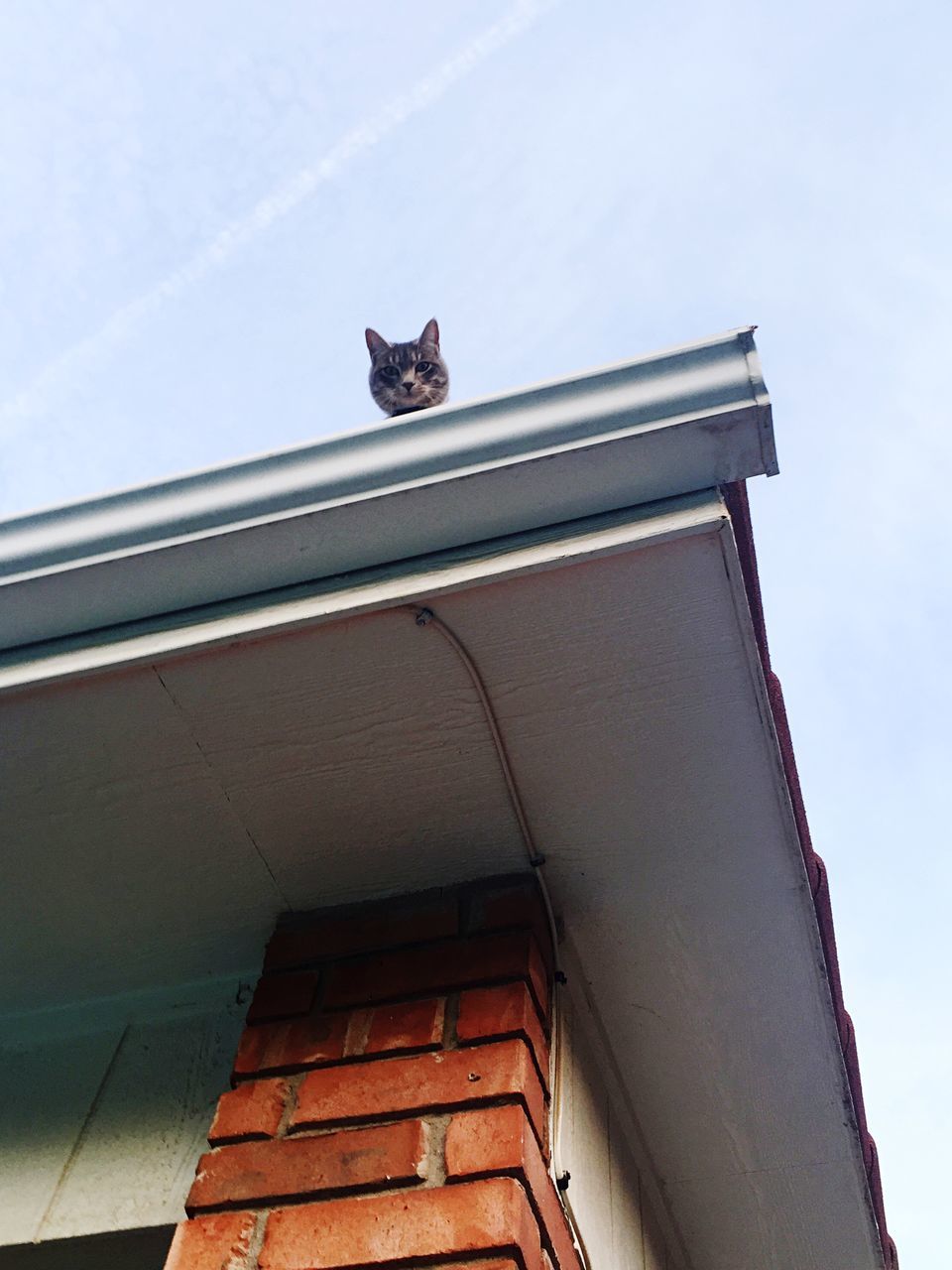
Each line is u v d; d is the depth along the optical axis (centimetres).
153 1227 137
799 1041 174
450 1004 143
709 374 120
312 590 128
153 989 167
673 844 150
